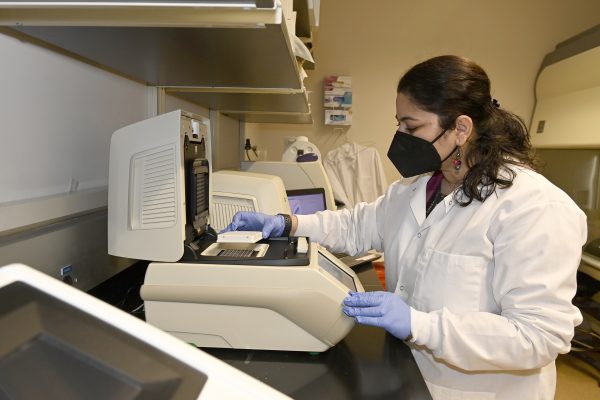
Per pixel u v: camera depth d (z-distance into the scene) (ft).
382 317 2.69
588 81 9.32
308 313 2.71
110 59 3.40
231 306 2.73
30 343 1.22
